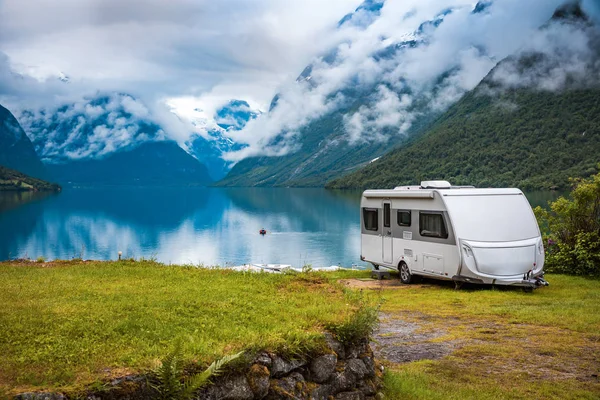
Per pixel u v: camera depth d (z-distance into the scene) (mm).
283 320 8148
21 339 6691
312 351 7277
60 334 6922
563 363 10547
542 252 18891
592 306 15594
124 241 114000
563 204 22938
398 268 21125
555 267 22578
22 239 117688
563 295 17656
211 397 6082
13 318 7484
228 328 7496
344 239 107188
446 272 18766
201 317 8094
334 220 147500
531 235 18812
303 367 7191
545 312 14703
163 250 99438
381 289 19375
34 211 191500
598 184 22438
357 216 157500
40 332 6980
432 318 14336
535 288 19000
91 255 93500
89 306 8383
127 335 7016
